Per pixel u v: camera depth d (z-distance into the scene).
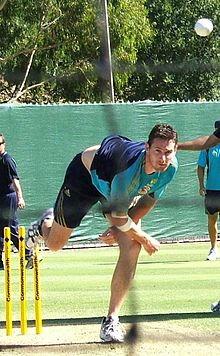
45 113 24.95
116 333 10.77
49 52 35.00
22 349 10.41
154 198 10.80
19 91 32.59
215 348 10.34
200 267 20.34
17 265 21.66
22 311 11.49
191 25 46.19
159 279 18.03
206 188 20.33
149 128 25.45
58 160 25.05
